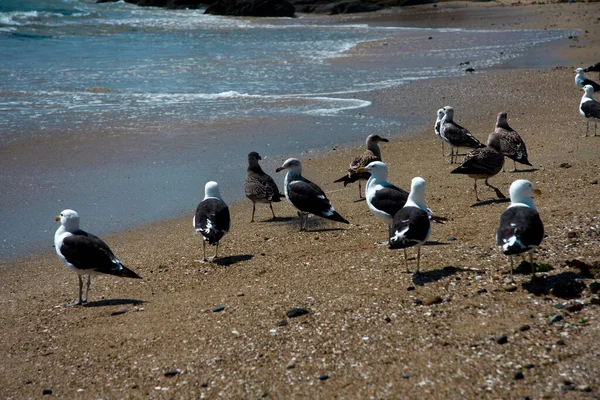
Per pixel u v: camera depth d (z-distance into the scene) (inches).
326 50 1425.9
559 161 594.9
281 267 407.8
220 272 412.5
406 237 343.6
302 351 294.2
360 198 561.3
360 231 471.2
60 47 1444.4
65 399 279.7
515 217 327.3
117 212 552.1
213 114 880.9
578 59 1226.0
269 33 1734.7
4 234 508.1
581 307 306.8
